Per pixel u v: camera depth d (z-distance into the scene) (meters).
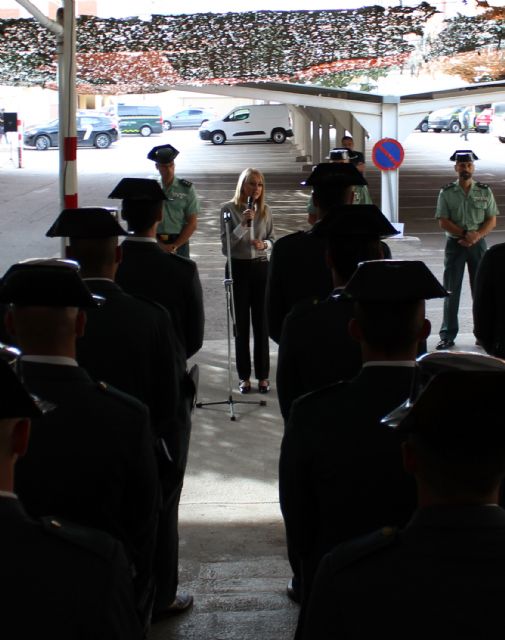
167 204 9.27
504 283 4.98
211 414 7.94
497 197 26.47
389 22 14.56
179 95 69.94
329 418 2.64
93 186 29.38
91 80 18.47
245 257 8.14
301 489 2.67
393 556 1.75
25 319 2.60
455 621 1.67
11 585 1.77
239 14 14.48
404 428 1.68
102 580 1.81
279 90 19.58
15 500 1.83
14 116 36.50
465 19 14.51
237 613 4.20
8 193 28.31
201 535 5.56
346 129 26.08
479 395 1.63
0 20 14.63
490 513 1.71
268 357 8.46
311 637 1.80
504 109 50.31
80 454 2.53
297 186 30.25
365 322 2.66
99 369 3.55
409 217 22.69
